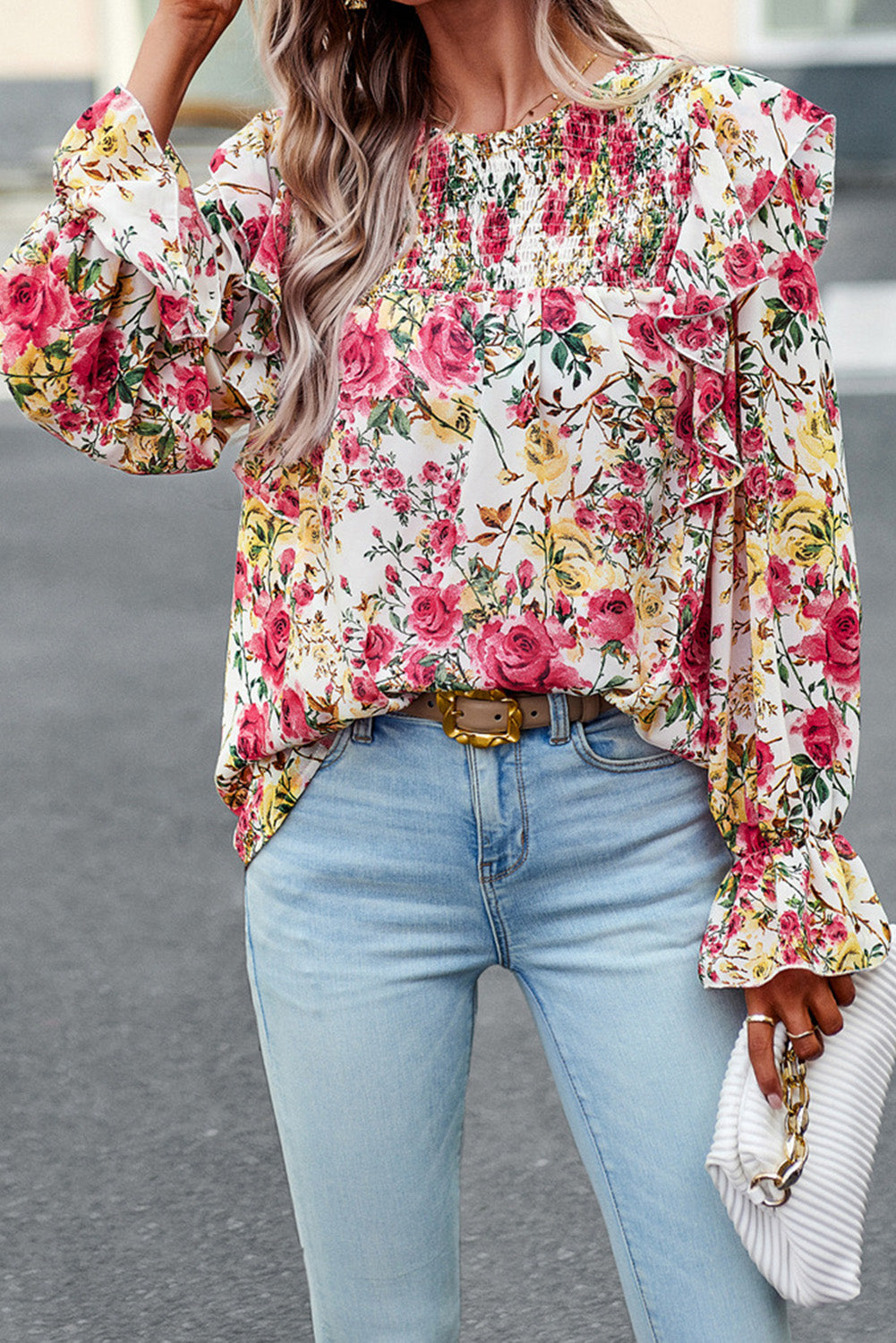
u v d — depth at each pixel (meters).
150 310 2.19
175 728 6.97
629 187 2.08
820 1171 2.05
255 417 2.22
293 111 2.16
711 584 2.12
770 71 24.19
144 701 7.32
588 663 2.06
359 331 2.10
